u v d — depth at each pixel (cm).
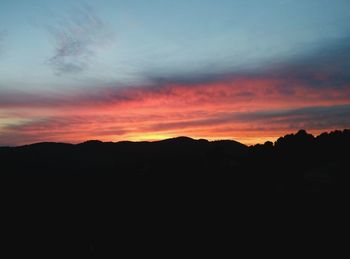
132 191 3562
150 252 2378
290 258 2003
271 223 2464
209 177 3575
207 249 2298
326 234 2186
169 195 3306
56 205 3441
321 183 2959
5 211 3297
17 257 2416
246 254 2145
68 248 2541
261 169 3566
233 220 2630
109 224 2916
